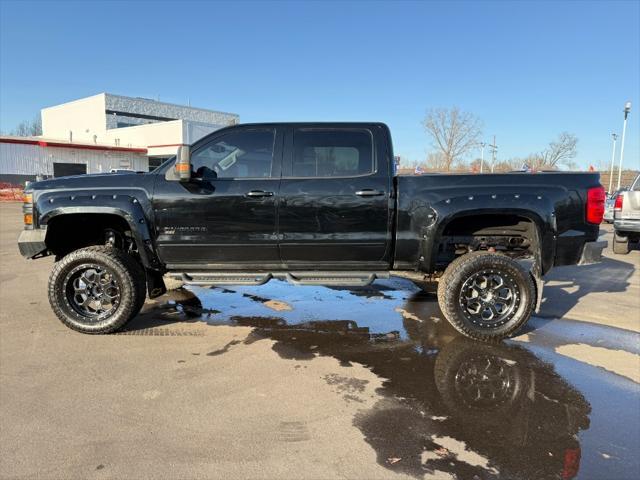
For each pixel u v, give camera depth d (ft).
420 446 8.85
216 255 14.99
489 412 10.19
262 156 14.88
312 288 21.77
